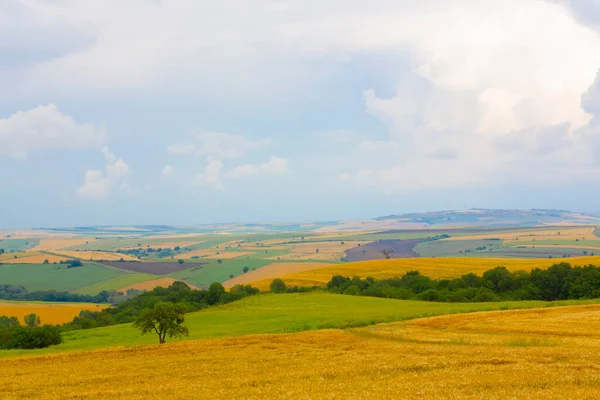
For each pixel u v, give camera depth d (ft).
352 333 185.57
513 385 85.30
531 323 185.98
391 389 84.53
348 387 88.58
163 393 93.40
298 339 171.94
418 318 224.12
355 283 457.27
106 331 292.40
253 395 86.07
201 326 280.72
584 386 83.51
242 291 448.65
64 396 95.71
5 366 143.13
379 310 276.41
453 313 238.68
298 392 86.12
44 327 242.37
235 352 149.38
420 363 110.32
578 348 129.59
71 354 162.30
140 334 273.75
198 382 103.40
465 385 85.87
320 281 498.28
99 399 91.76
